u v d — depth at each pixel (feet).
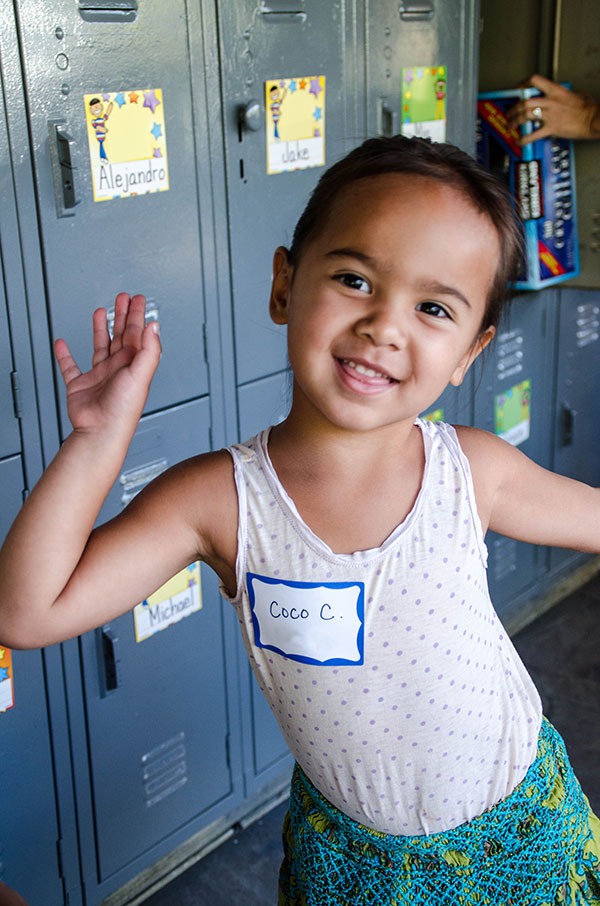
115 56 5.23
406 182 2.65
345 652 2.94
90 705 6.02
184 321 6.00
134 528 2.83
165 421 6.07
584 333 9.87
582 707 8.57
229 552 2.95
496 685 3.22
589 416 10.34
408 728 3.03
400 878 3.17
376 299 2.63
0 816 5.74
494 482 3.23
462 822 3.21
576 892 3.30
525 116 8.05
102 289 5.49
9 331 5.13
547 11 8.37
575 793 3.41
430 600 2.95
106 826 6.34
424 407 2.78
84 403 2.69
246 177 6.11
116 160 5.37
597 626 9.84
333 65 6.48
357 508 2.90
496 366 8.82
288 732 3.18
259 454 2.96
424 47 7.16
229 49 5.81
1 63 4.78
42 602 2.60
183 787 6.79
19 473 5.37
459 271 2.67
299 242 2.86
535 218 8.35
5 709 5.59
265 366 6.59
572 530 3.42
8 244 5.01
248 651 3.08
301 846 3.33
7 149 4.91
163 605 6.27
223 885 6.74
